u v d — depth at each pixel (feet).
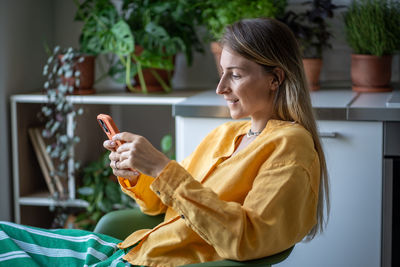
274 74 4.16
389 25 7.50
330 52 8.45
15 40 8.43
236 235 3.57
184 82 9.17
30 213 8.93
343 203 6.48
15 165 8.45
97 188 8.44
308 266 6.68
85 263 4.37
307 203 3.96
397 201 6.33
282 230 3.75
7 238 4.42
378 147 6.28
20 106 8.44
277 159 3.87
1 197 8.38
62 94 7.86
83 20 8.46
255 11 7.48
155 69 8.29
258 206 3.72
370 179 6.36
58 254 4.51
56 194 8.33
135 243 4.51
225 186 4.12
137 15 8.26
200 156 4.99
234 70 4.09
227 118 6.70
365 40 7.54
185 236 4.19
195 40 8.63
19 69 8.57
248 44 4.03
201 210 3.67
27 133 8.67
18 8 8.46
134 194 4.83
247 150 4.21
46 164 8.68
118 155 4.22
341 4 8.22
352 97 7.07
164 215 5.04
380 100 6.73
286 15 7.95
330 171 6.46
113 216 5.06
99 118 4.39
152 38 7.91
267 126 4.25
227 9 7.52
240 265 3.72
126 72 8.23
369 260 6.48
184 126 6.90
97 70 9.35
